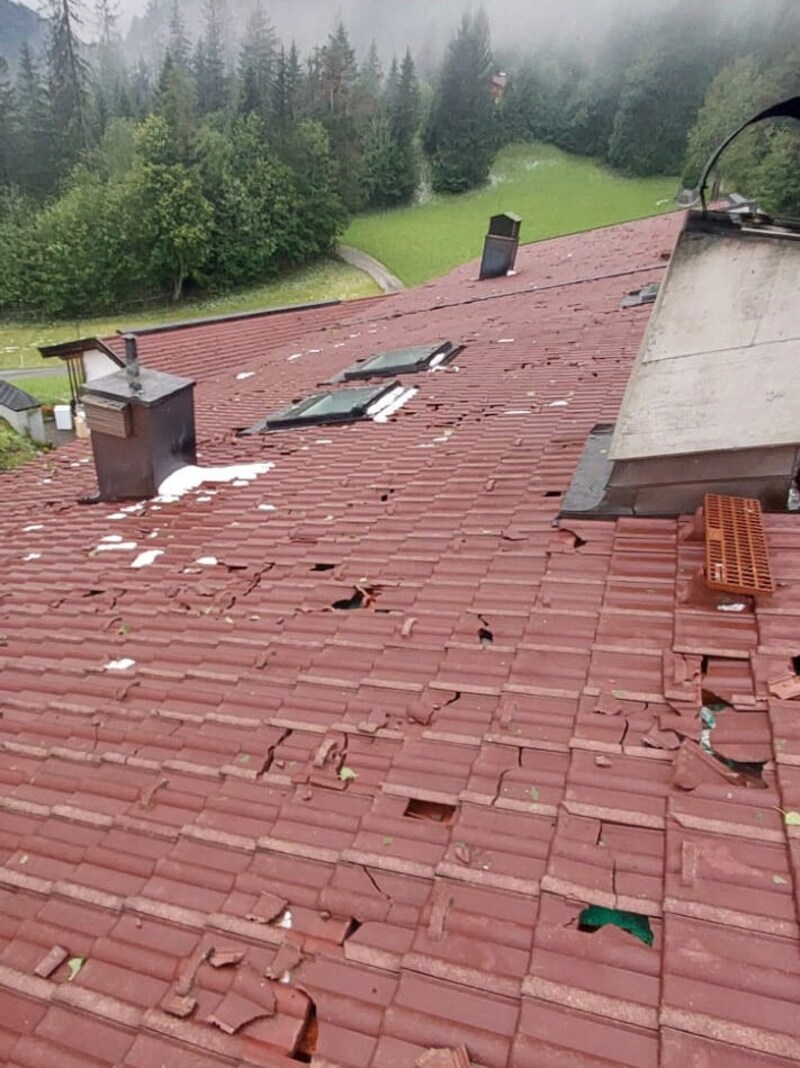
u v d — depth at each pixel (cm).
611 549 379
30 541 630
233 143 5003
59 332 4478
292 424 803
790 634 294
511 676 311
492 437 587
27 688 395
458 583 386
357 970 217
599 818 241
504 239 1580
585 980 200
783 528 357
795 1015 183
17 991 234
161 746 325
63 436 2244
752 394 349
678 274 335
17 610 488
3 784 326
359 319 1551
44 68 6494
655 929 208
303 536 497
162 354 1519
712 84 6612
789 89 5531
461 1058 189
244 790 290
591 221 5884
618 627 322
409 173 6469
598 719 278
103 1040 216
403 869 241
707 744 260
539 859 234
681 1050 181
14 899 268
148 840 279
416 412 739
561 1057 185
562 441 534
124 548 557
